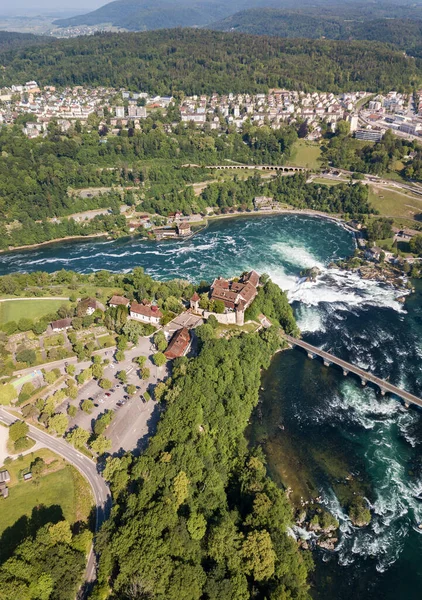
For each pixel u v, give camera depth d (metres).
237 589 121.12
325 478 175.88
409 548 152.00
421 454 186.62
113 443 173.00
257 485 155.62
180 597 115.31
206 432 177.00
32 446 169.50
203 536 134.50
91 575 128.25
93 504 148.88
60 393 191.38
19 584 111.62
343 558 148.88
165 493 139.38
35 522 140.62
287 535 143.50
